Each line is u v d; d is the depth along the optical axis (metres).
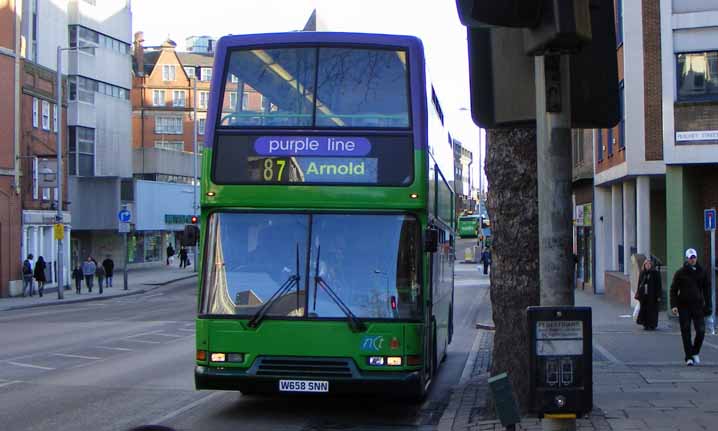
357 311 10.40
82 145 62.41
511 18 4.16
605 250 37.94
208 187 10.77
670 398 10.80
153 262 71.56
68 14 61.44
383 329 10.34
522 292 9.69
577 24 4.09
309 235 10.60
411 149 10.71
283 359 10.36
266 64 11.01
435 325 12.84
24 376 14.79
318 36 11.06
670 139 23.03
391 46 10.96
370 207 10.62
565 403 4.17
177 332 23.69
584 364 4.20
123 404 11.98
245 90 10.98
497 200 9.83
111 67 66.00
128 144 68.69
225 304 10.52
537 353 4.21
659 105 28.80
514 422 5.56
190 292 47.72
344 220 10.62
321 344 10.33
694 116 22.89
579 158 43.19
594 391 11.38
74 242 61.88
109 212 60.00
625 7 29.00
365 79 10.90
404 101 10.84
